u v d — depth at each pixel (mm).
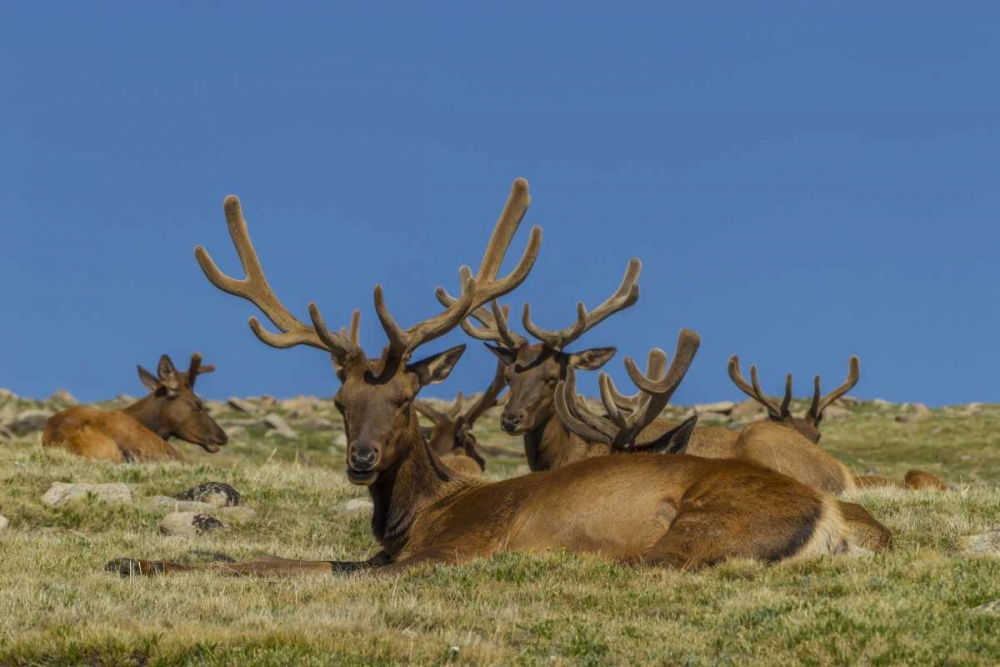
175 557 41156
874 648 24766
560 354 56531
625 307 58062
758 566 31000
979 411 169500
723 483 32906
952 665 24016
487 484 36688
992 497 48562
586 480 34312
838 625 26000
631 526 33250
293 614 28703
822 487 56969
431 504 36844
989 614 26094
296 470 63031
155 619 28578
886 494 50656
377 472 35688
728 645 26172
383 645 25781
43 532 46375
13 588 32156
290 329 37844
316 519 52094
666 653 25750
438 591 30688
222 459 105250
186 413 83125
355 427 35688
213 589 32031
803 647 25266
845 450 143875
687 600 29281
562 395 48344
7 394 151125
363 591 31000
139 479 58062
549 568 31797
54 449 63375
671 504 33188
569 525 33844
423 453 37000
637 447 46531
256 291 38438
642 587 30344
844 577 29703
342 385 36531
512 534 34688
